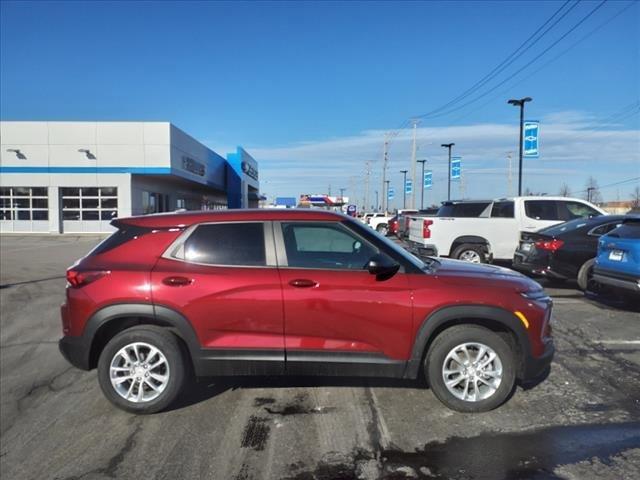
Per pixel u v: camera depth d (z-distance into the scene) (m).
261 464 3.86
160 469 3.84
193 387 5.35
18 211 33.12
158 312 4.61
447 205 14.55
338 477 3.67
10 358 6.79
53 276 14.05
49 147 33.03
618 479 3.57
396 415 4.62
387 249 4.79
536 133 28.52
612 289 8.77
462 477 3.64
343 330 4.59
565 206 13.61
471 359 4.62
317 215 4.88
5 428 4.67
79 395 5.40
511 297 4.58
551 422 4.45
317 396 5.07
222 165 54.44
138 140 33.47
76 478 3.79
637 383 5.33
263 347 4.61
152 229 4.88
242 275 4.64
